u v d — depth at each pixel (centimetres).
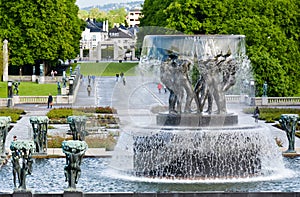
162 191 3441
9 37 13162
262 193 3244
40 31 13212
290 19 10512
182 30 10975
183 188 3559
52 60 13662
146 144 3825
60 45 13438
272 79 9244
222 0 10812
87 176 3822
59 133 5738
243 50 4075
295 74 9812
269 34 9919
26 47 13200
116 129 5559
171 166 3788
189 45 3862
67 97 9512
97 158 4353
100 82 6762
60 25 13400
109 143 4653
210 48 3881
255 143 3838
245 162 3816
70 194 3281
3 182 3697
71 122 4656
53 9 13300
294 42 10031
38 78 12481
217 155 3778
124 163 3891
